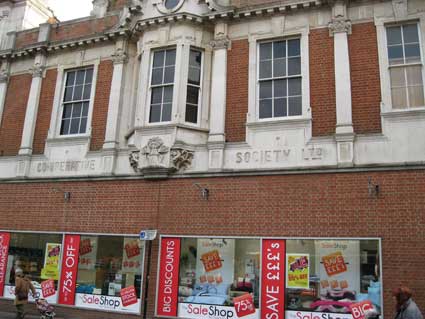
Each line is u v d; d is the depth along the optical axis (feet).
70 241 48.47
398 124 39.11
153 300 43.09
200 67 48.14
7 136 56.08
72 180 50.14
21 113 56.24
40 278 48.96
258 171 42.09
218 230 42.39
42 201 51.19
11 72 58.75
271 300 39.11
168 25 48.55
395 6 41.78
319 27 44.09
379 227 37.35
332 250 38.47
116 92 51.11
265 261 40.09
